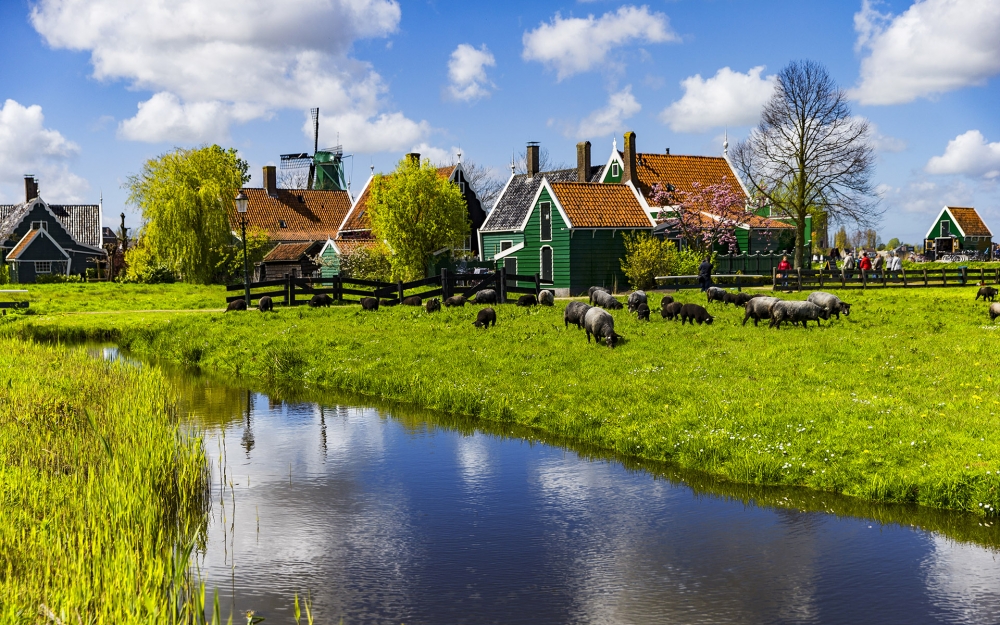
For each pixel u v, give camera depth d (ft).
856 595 25.59
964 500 32.30
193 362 80.38
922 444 36.29
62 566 21.98
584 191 153.69
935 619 23.99
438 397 54.65
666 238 169.37
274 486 37.68
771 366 54.85
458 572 27.73
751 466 36.68
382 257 187.52
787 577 27.02
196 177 207.10
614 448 42.45
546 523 32.37
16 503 26.99
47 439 35.37
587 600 25.57
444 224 176.55
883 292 120.57
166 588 22.90
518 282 161.17
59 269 264.93
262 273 213.66
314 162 332.60
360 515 33.55
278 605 25.31
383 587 26.61
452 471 39.75
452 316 87.81
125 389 50.24
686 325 76.74
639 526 31.89
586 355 62.23
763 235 184.55
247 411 55.01
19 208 289.53
